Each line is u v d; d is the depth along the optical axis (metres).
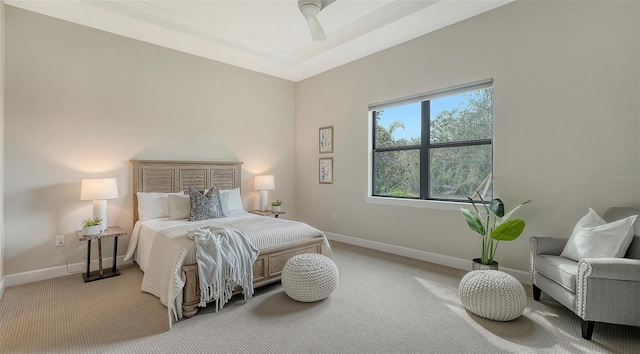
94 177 3.58
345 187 4.88
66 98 3.40
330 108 5.11
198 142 4.49
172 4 3.33
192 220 3.58
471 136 3.55
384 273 3.38
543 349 1.94
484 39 3.30
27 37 3.16
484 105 3.44
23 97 3.14
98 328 2.20
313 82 5.41
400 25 3.56
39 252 3.23
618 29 2.54
